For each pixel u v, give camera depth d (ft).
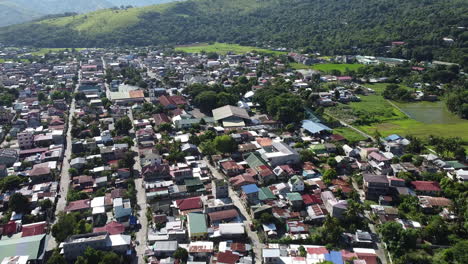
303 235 384.88
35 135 654.12
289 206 441.27
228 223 398.21
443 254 350.84
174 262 344.28
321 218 413.39
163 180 498.69
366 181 464.65
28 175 510.99
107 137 631.15
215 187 452.35
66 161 576.61
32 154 588.91
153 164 520.01
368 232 392.68
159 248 358.02
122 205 418.31
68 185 501.15
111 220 415.03
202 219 404.16
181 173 503.20
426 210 433.07
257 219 407.85
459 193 454.40
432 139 648.79
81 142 611.06
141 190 485.15
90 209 428.97
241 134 652.89
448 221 414.82
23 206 428.97
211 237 380.58
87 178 497.46
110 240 361.71
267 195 457.27
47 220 419.33
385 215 417.08
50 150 590.55
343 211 408.87
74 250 350.43
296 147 609.83
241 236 384.68
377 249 369.91
